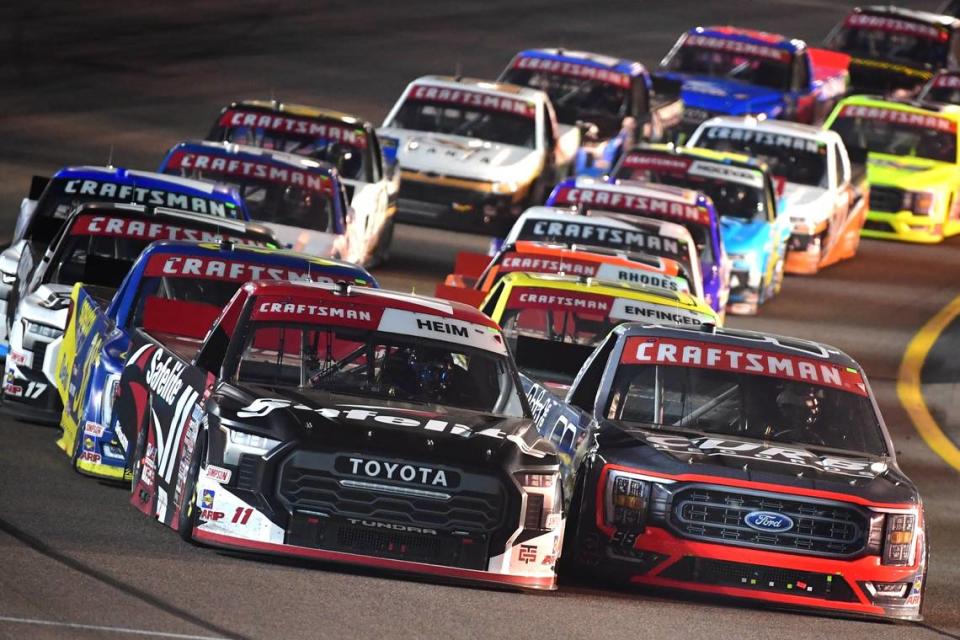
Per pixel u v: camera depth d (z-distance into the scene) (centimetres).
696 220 7638
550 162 9662
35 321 5044
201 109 11762
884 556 3966
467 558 3675
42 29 14012
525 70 11088
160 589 3366
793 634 3659
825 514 3956
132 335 4450
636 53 16488
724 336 4503
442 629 3284
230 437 3669
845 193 10250
